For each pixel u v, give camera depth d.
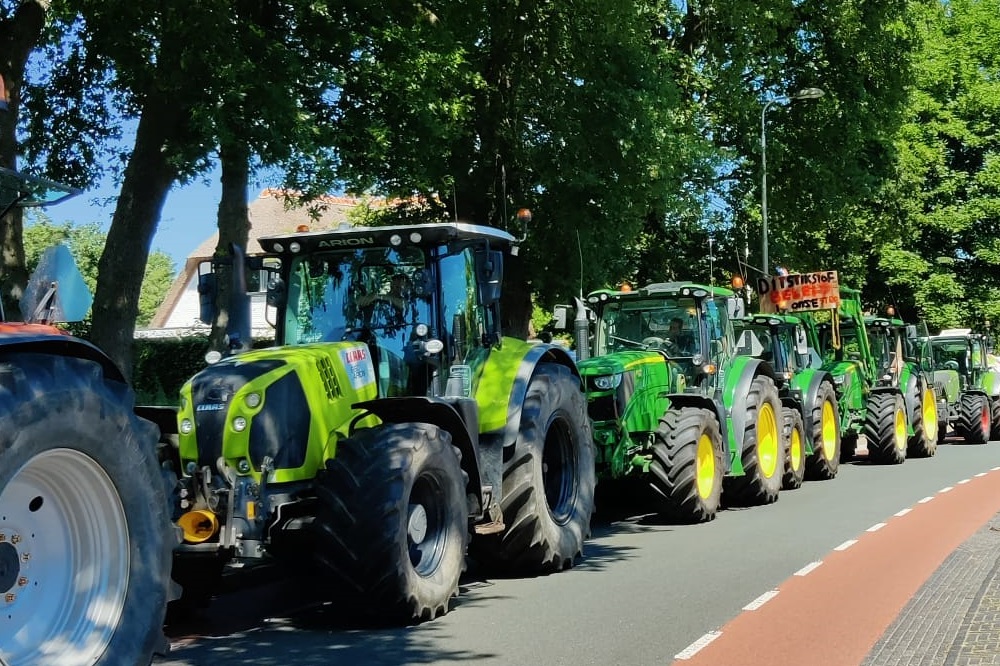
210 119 14.52
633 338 13.59
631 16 20.78
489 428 8.64
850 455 21.17
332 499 6.82
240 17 15.64
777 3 25.62
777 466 14.52
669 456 11.94
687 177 23.80
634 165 21.25
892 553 9.88
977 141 38.72
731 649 6.40
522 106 21.72
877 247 36.00
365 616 7.28
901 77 29.58
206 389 7.08
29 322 4.81
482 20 20.39
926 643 6.34
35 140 19.45
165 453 7.18
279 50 15.41
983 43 39.81
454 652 6.36
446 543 7.46
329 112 17.12
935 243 40.03
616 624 7.09
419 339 8.20
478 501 8.06
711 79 26.25
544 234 22.02
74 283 4.94
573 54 21.25
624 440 11.69
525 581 8.72
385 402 7.46
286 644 6.61
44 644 4.46
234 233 17.53
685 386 13.27
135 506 4.76
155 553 4.84
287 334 8.44
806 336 19.06
